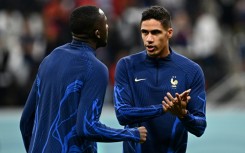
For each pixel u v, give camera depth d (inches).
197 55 1766.7
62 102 617.6
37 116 637.9
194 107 671.1
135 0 1798.7
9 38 1754.4
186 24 1798.7
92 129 601.3
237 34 1920.5
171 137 677.3
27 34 1739.7
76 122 609.6
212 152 1250.0
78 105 615.2
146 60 682.8
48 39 1658.5
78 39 637.9
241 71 1838.1
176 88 674.2
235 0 1950.1
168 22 666.8
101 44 644.7
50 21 1712.6
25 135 668.1
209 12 1939.0
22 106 1662.2
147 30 663.1
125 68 684.7
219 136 1274.6
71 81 617.6
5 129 1291.8
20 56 1706.4
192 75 677.9
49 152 616.7
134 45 1697.8
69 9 1727.4
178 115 639.8
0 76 1669.5
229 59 1851.6
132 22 1718.8
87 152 623.5
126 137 616.1
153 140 679.1
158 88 674.8
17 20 1820.9
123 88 677.9
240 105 1745.8
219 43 1851.6
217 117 1409.9
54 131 618.2
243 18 1940.2
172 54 686.5
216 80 1791.3
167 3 1829.5
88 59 623.8
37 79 647.8
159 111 644.1
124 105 665.0
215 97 1769.2
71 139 615.2
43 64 645.9
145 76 679.7
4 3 1844.2
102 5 1731.1
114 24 1699.1
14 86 1664.6
